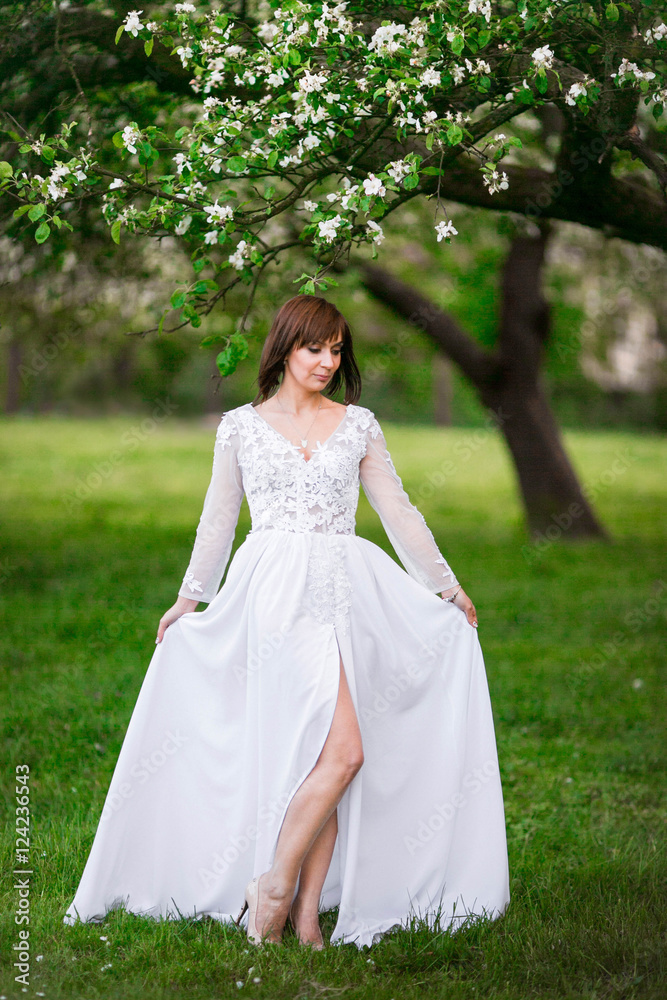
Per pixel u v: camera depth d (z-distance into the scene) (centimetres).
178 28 341
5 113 394
